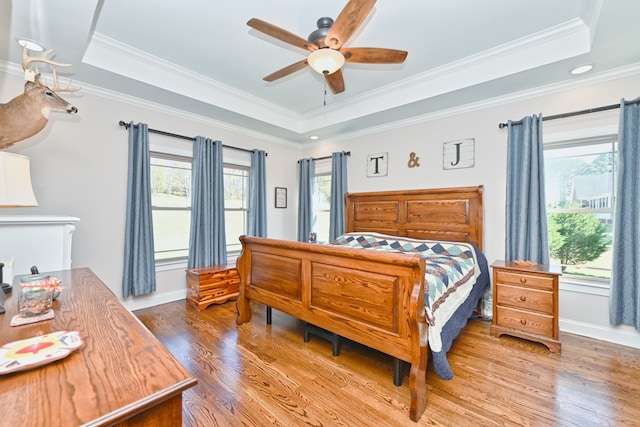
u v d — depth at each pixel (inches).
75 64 95.6
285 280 96.3
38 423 21.9
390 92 132.6
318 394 69.5
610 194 102.1
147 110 128.3
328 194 187.8
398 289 66.8
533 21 85.5
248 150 167.6
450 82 114.3
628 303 93.4
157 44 98.7
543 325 93.1
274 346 93.4
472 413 63.2
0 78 95.0
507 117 118.6
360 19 64.5
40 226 80.4
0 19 73.0
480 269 114.7
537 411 63.7
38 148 101.4
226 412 63.0
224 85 130.4
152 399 25.4
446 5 78.8
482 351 90.9
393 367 81.7
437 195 132.6
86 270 73.9
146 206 124.1
